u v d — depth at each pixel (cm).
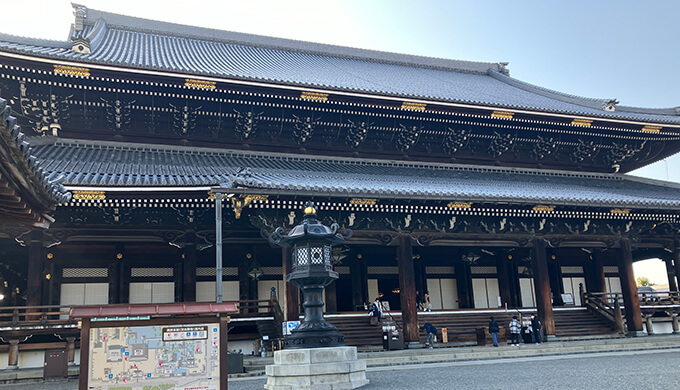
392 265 3366
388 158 3200
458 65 5000
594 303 3322
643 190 3269
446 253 3494
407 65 4791
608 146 3588
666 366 1681
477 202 2480
